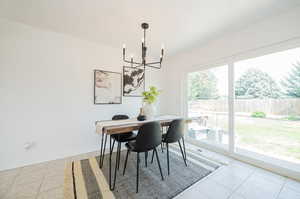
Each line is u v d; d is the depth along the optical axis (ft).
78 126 8.21
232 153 7.72
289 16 5.69
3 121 6.23
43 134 7.14
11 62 6.36
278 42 5.99
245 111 7.44
